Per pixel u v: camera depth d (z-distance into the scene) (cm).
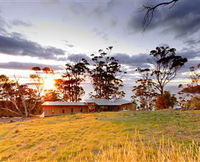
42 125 1490
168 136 736
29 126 1486
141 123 1147
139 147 375
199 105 2195
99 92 4100
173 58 3247
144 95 3722
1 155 713
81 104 2892
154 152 355
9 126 1582
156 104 2495
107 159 302
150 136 761
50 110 2803
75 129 1136
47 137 984
